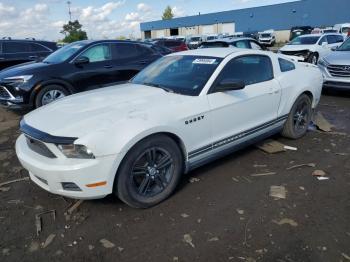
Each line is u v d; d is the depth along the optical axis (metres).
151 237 2.74
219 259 2.46
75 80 6.98
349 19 42.31
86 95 3.79
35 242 2.72
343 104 7.52
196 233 2.77
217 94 3.63
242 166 4.06
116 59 7.58
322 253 2.49
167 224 2.91
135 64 7.82
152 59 8.09
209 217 2.99
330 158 4.27
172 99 3.40
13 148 5.00
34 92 6.56
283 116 4.63
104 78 7.39
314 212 3.03
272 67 4.49
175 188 3.48
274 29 49.94
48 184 2.87
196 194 3.40
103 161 2.73
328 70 8.12
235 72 3.93
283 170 3.93
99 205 3.23
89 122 2.89
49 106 3.52
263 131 4.35
